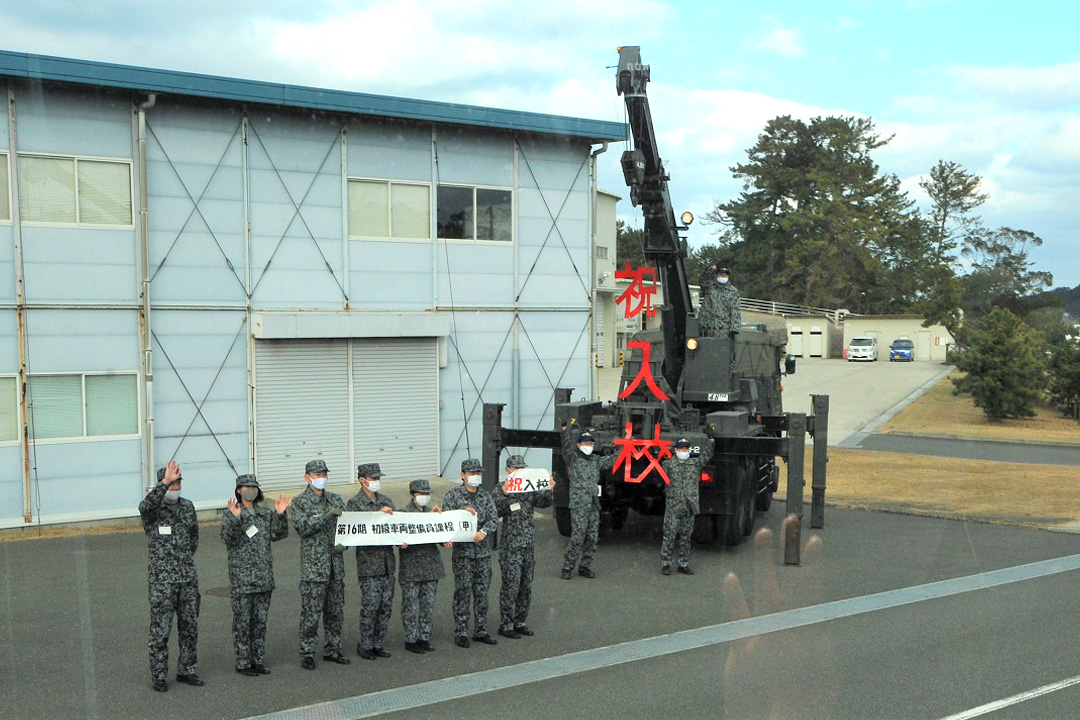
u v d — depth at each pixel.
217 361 17.48
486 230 20.66
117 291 16.38
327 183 18.59
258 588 8.54
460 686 8.32
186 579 8.23
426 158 19.75
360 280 19.08
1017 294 68.81
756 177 76.81
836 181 75.19
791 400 38.66
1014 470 23.11
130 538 15.11
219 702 7.88
